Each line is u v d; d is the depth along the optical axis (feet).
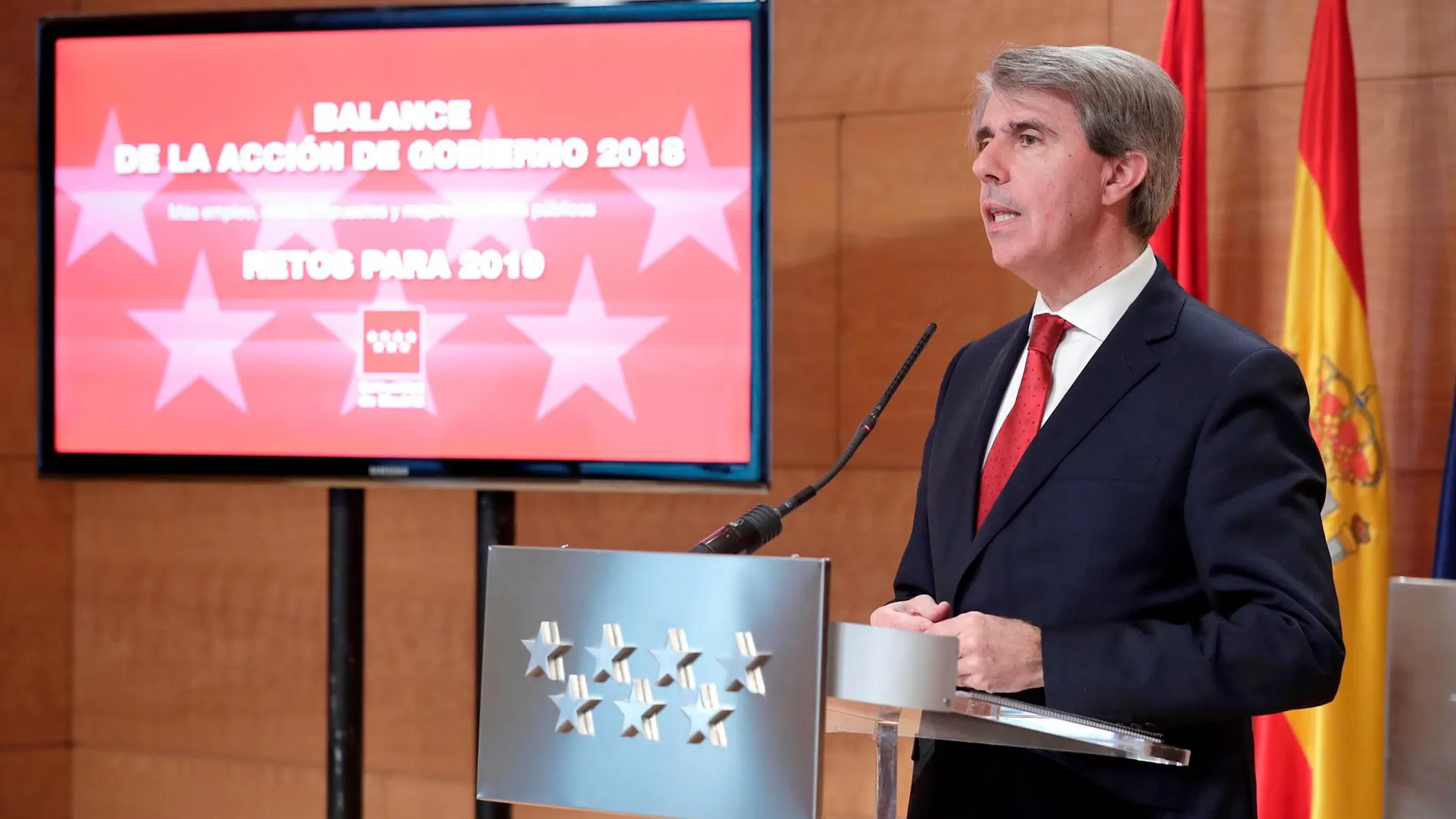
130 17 16.31
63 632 19.24
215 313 16.24
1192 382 8.05
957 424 9.45
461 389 15.81
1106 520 8.01
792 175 16.92
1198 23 14.21
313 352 16.06
